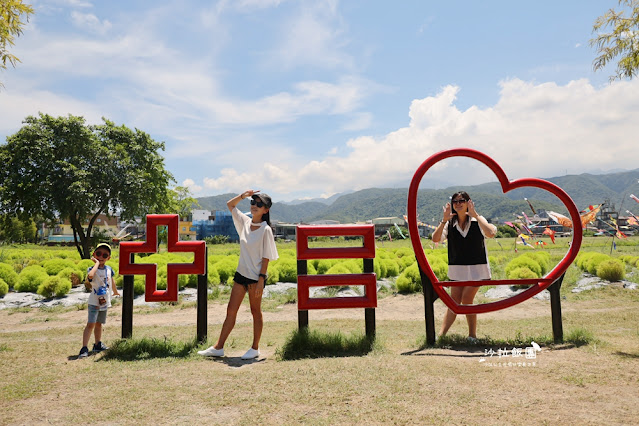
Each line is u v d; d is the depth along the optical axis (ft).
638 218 54.65
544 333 19.83
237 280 15.93
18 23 19.83
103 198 86.84
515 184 17.12
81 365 14.62
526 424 8.48
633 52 19.52
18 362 15.26
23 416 9.79
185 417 9.50
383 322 25.85
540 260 44.62
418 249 16.55
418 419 8.92
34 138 81.82
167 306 33.32
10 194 82.23
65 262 46.52
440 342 16.58
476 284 16.24
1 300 35.81
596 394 10.06
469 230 17.07
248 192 16.26
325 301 16.94
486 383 11.06
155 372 13.34
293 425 8.85
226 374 12.87
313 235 17.20
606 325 22.30
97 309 16.90
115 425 9.17
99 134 95.09
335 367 12.85
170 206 108.58
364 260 17.54
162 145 102.32
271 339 20.18
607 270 37.73
